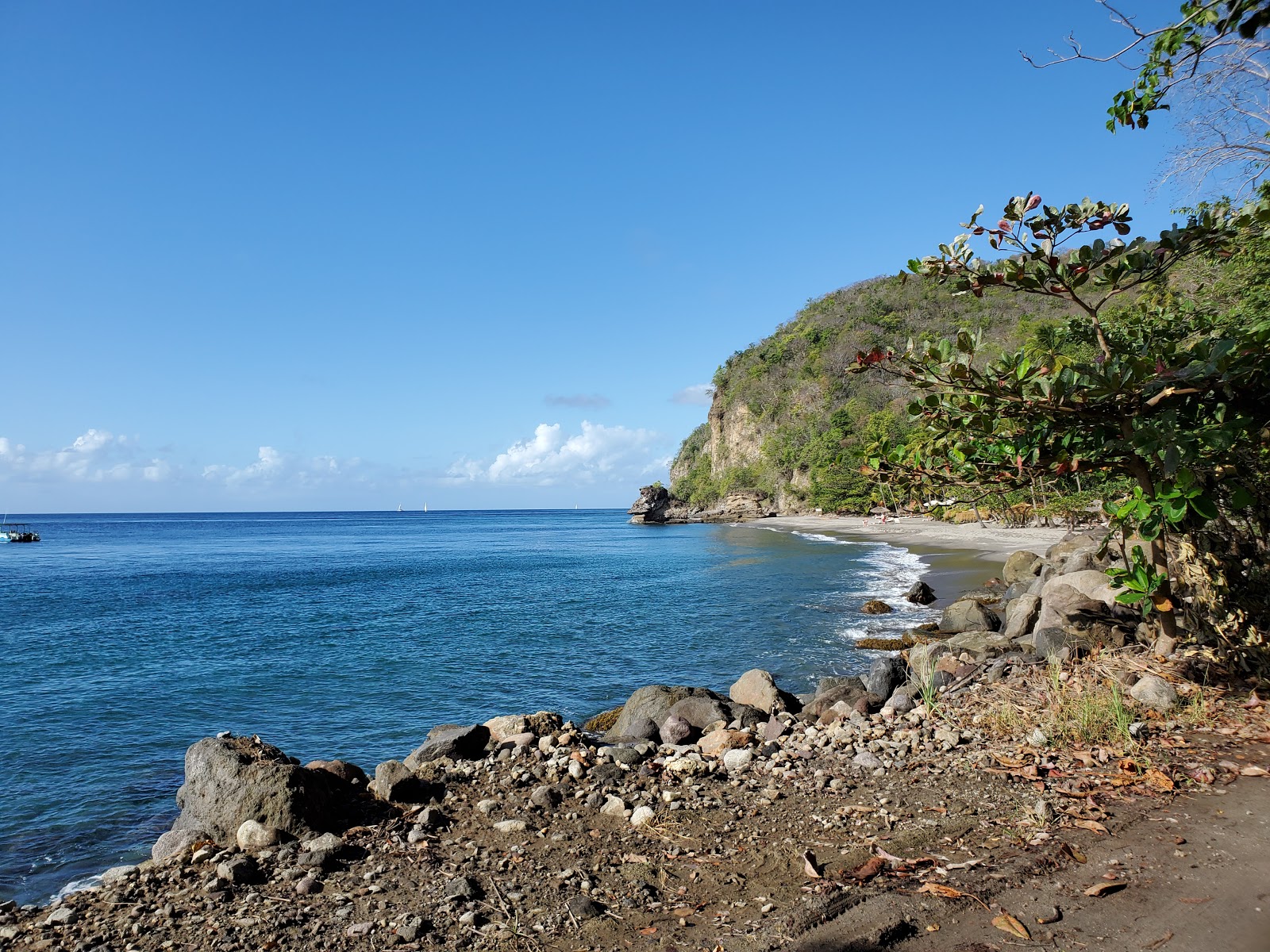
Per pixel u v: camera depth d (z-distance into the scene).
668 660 15.59
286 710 12.50
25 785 8.92
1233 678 6.12
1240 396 5.46
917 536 51.59
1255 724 5.34
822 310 127.31
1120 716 5.37
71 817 7.88
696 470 134.88
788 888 3.66
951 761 5.38
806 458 94.56
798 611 21.39
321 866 4.21
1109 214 5.74
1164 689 5.90
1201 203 6.03
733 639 17.55
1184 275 14.92
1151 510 5.57
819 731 6.90
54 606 28.00
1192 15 4.64
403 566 46.94
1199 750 5.01
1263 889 3.23
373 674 15.20
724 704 9.09
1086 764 4.98
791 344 116.62
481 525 155.00
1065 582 9.91
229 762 4.98
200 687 14.31
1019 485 6.58
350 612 25.16
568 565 46.25
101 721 11.99
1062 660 7.33
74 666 16.80
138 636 20.86
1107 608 9.05
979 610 15.63
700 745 7.51
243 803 4.75
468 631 20.50
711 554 51.09
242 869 4.10
